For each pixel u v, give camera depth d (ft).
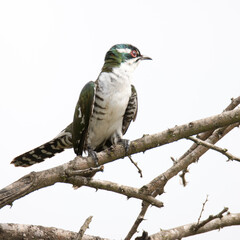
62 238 27.37
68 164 24.08
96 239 28.32
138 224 26.30
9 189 21.80
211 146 26.05
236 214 29.99
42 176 22.79
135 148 26.63
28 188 22.17
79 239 21.85
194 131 25.59
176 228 28.63
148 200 25.54
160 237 27.84
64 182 25.07
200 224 27.86
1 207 21.76
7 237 26.20
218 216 27.07
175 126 26.00
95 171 23.07
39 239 26.86
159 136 26.20
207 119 25.52
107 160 26.68
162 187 27.73
